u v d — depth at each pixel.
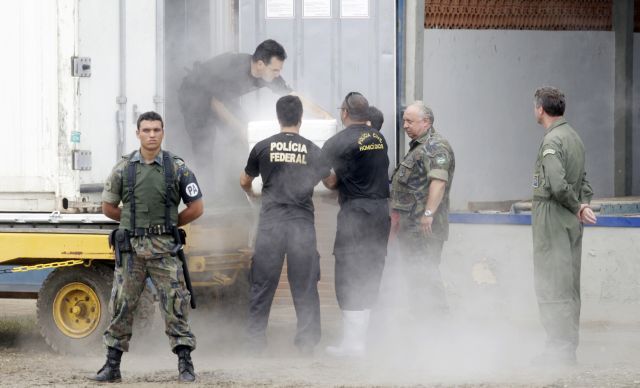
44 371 27.95
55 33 30.25
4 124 30.67
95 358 30.41
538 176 28.77
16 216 30.31
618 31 50.38
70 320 30.83
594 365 28.42
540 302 28.62
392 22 40.28
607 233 38.47
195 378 26.12
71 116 30.22
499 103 46.88
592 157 50.19
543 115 29.08
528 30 47.78
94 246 29.83
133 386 25.27
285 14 40.22
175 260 26.09
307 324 30.42
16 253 30.14
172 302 25.97
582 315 37.16
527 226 38.16
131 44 31.72
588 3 49.69
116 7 31.25
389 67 40.34
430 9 44.88
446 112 45.31
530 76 47.88
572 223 28.56
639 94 50.75
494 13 46.69
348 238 30.72
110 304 26.08
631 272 38.31
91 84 30.66
